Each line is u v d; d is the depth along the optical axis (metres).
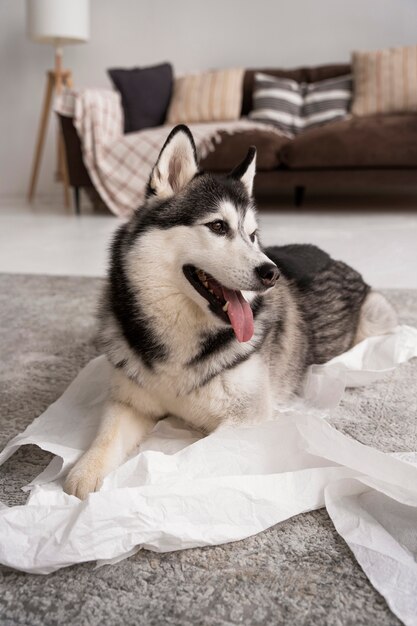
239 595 1.01
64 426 1.53
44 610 0.98
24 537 1.06
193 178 1.52
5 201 6.76
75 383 1.74
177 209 1.46
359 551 1.09
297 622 0.95
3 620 0.96
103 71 6.71
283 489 1.21
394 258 3.51
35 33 5.76
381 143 4.86
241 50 6.44
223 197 1.47
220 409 1.46
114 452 1.37
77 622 0.95
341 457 1.24
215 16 6.39
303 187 5.78
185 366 1.42
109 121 5.33
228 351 1.44
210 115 5.81
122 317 1.48
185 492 1.15
